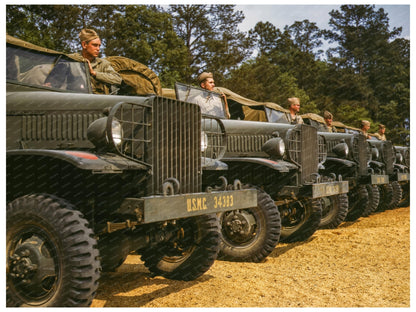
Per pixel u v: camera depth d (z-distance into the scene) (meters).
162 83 19.56
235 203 3.43
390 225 6.68
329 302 3.04
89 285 2.48
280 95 26.80
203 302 3.00
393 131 29.11
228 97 6.61
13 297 2.55
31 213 2.54
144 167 2.83
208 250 3.54
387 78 32.78
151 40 21.27
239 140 4.90
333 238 5.60
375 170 7.91
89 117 3.10
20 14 16.48
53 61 3.80
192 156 3.24
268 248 4.26
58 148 3.12
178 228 3.53
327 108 29.64
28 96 3.30
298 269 4.05
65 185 2.89
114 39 20.36
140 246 3.21
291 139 4.86
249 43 24.72
